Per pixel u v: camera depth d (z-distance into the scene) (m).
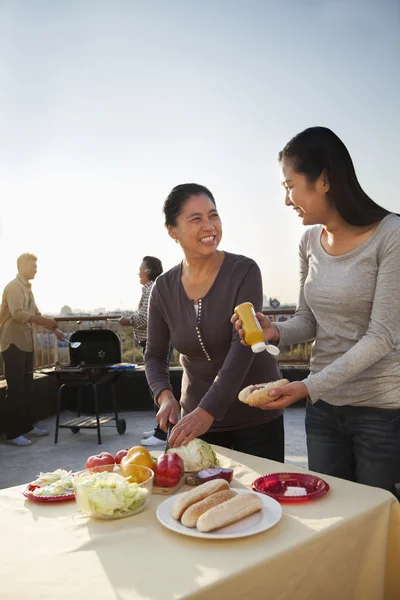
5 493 1.66
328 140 1.82
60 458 4.88
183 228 2.07
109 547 1.24
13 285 5.37
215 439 2.25
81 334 5.70
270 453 2.25
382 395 1.85
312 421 2.09
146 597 1.01
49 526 1.38
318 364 2.08
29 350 5.55
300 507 1.40
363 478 1.91
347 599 1.33
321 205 1.89
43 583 1.09
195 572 1.09
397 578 1.45
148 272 5.57
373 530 1.39
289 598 1.18
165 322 2.35
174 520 1.34
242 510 1.29
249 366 2.00
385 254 1.81
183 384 2.37
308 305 2.10
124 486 1.43
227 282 2.11
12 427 5.38
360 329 1.94
